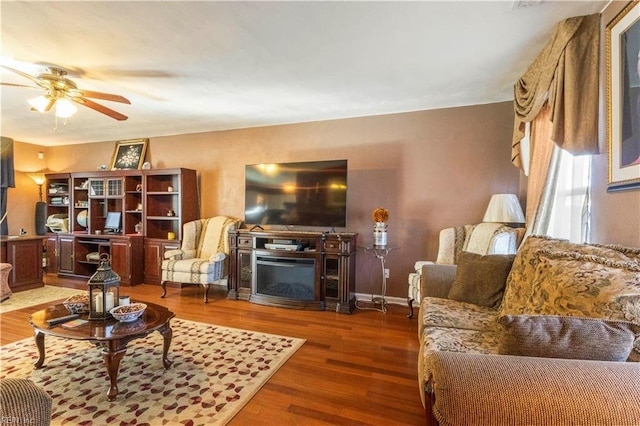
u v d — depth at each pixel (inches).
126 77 117.1
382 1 73.7
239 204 192.2
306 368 92.1
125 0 73.4
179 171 188.9
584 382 34.5
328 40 91.4
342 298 144.6
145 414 70.2
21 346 103.9
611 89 68.8
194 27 84.7
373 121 163.0
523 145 114.5
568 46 76.8
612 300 45.5
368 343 110.0
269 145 184.5
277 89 129.2
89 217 211.0
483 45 93.4
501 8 75.9
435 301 92.9
